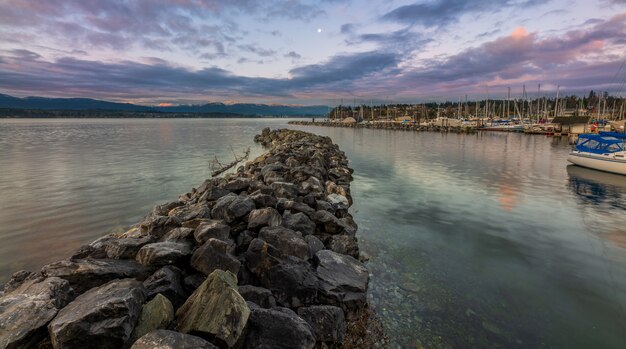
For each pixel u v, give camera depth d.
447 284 8.00
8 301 4.97
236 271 6.60
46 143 49.94
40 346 4.52
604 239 11.00
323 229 10.47
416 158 32.94
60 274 6.04
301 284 6.68
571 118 64.62
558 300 7.39
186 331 4.76
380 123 121.38
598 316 6.82
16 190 18.69
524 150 40.16
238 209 9.37
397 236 11.22
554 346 5.93
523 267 8.97
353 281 7.36
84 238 11.52
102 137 64.44
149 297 5.59
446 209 14.53
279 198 11.77
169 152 39.09
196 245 7.50
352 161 30.88
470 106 164.75
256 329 5.09
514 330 6.34
